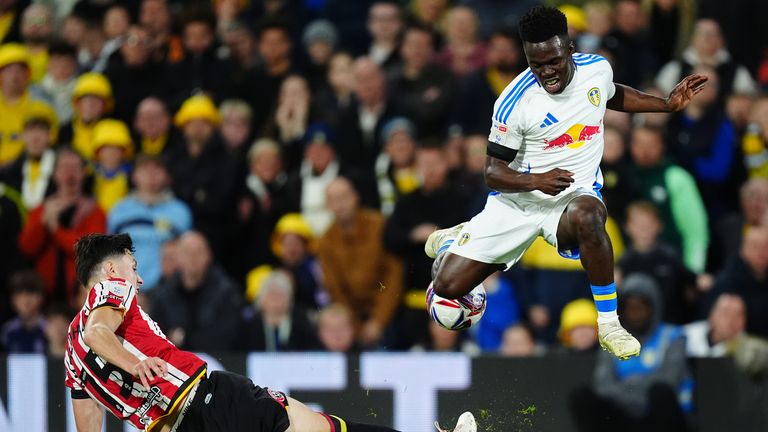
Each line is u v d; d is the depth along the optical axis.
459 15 37.66
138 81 38.53
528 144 20.48
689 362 28.55
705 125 36.00
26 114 37.88
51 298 34.97
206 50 38.50
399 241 33.06
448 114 36.34
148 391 22.06
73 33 41.19
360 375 28.95
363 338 32.59
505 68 36.31
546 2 39.22
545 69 19.64
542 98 20.08
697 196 34.50
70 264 34.91
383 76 36.44
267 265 35.41
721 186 36.09
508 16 39.03
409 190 34.47
